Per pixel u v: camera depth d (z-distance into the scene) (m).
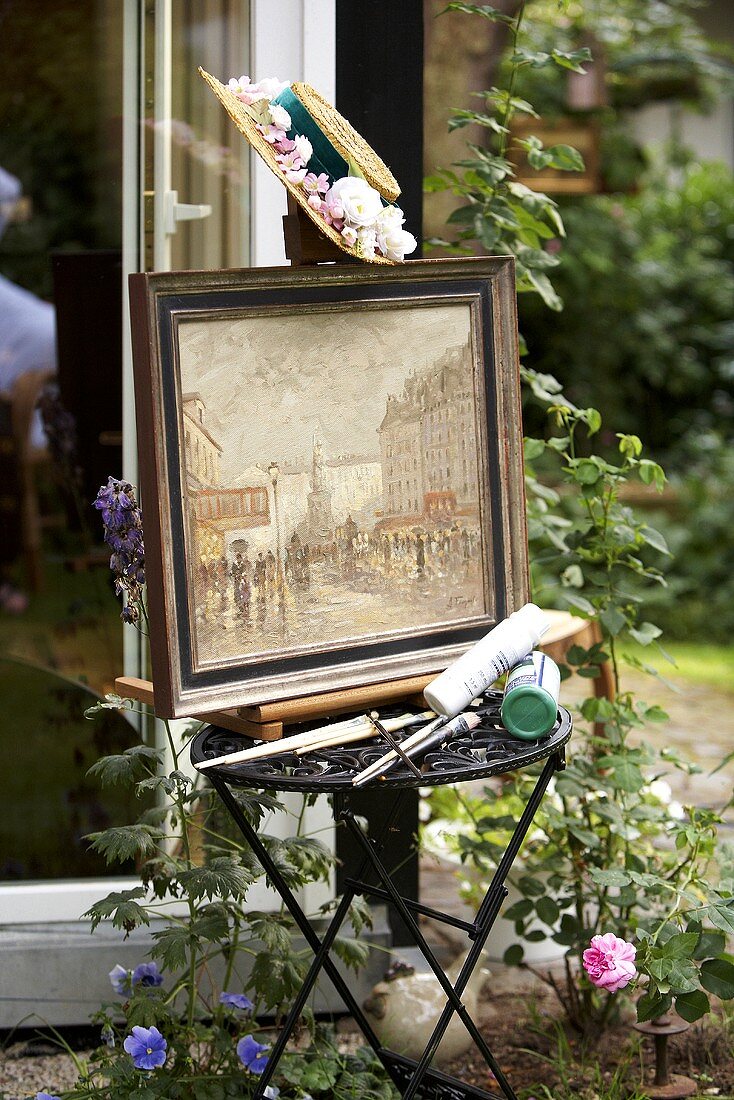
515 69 2.44
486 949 2.63
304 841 1.97
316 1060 1.98
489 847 2.29
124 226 2.59
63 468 3.48
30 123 4.31
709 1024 2.36
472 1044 2.30
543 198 2.42
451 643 1.80
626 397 8.24
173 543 1.52
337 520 1.67
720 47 7.38
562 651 2.46
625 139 7.65
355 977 2.44
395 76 2.37
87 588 3.30
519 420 1.84
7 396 4.39
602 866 2.30
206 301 1.52
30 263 4.48
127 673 2.71
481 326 1.80
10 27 4.03
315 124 1.62
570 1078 2.19
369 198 1.58
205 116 2.38
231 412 1.56
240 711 1.63
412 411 1.73
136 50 2.44
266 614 1.61
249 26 2.33
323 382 1.64
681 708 4.95
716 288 8.45
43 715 3.49
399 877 2.49
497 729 1.69
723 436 8.14
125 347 2.61
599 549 2.32
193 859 2.16
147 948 2.39
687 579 6.69
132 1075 1.86
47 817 2.84
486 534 1.83
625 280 8.02
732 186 9.12
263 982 1.85
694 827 2.19
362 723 1.64
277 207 2.38
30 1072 2.26
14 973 2.37
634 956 1.92
